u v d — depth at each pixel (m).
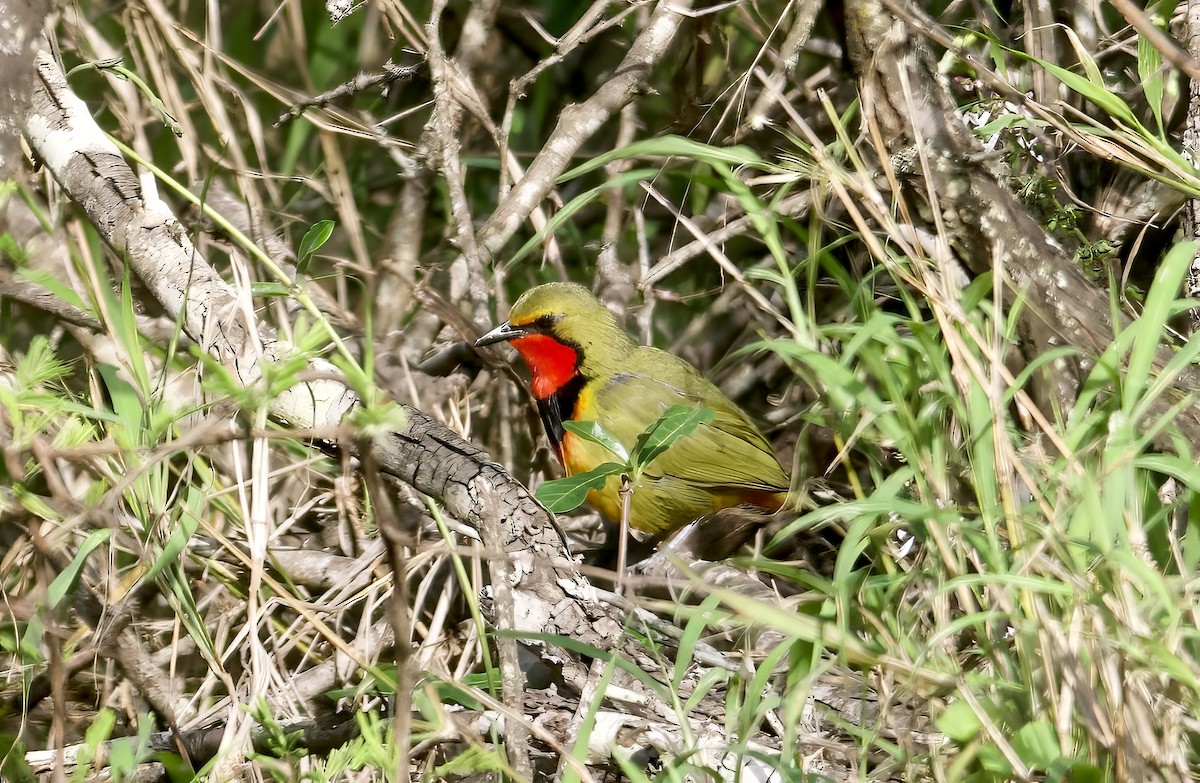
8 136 6.82
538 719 5.86
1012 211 6.93
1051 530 4.94
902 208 6.34
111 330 6.63
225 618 7.12
